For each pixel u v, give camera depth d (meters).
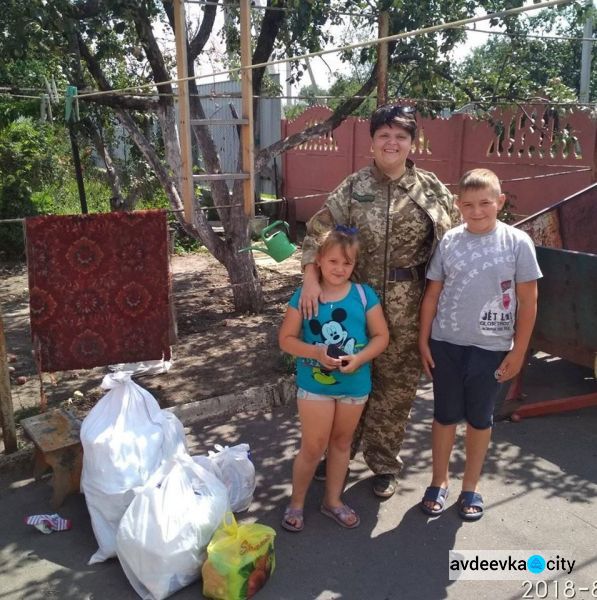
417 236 2.87
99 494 2.77
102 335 3.70
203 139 5.81
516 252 2.71
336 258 2.65
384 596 2.54
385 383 3.07
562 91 6.35
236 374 4.59
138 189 7.21
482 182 2.65
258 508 3.14
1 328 3.37
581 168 7.34
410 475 3.44
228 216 5.93
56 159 10.20
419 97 6.06
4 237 8.47
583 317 3.70
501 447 3.72
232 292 6.58
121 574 2.67
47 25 4.29
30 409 4.05
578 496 3.22
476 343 2.80
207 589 2.47
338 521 2.99
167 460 2.96
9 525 3.00
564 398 4.27
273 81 8.57
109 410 2.99
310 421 2.80
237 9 6.29
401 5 4.87
